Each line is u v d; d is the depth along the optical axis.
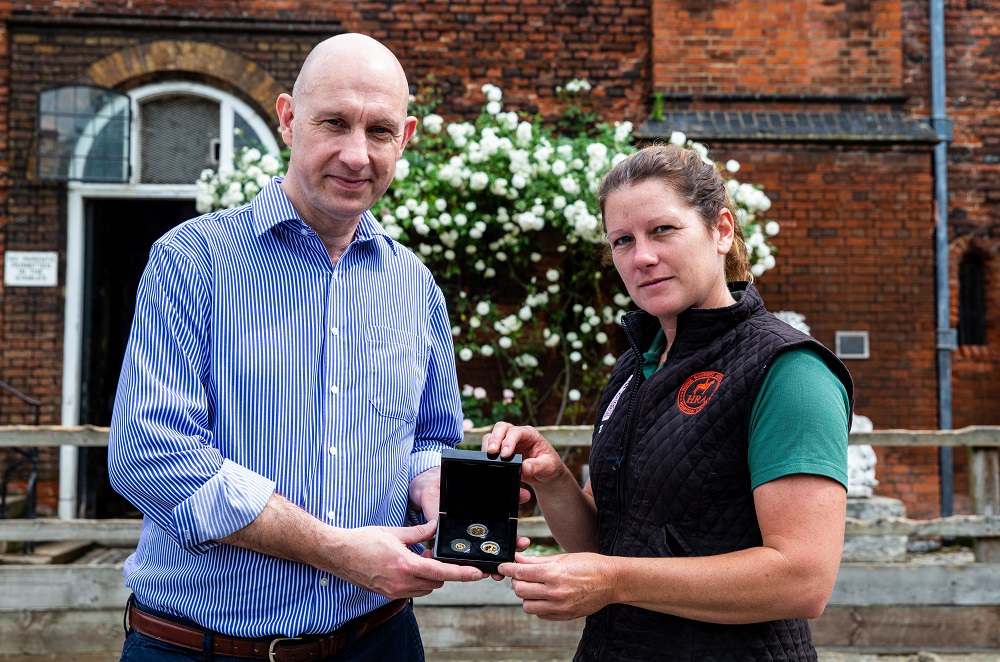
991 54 7.27
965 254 7.32
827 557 1.52
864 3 6.85
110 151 6.75
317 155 1.90
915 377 6.77
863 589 4.78
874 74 6.84
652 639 1.66
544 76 6.96
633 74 6.96
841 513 1.55
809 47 6.84
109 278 7.43
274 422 1.94
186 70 6.80
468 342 6.57
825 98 6.81
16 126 6.72
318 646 1.94
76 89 6.70
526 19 6.95
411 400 2.17
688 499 1.64
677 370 1.73
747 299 1.74
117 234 7.64
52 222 6.74
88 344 6.86
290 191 2.05
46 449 6.64
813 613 1.54
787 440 1.56
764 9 6.84
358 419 2.02
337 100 1.88
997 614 4.84
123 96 6.75
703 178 1.77
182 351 1.89
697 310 1.73
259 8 6.82
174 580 1.91
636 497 1.71
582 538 2.04
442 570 1.69
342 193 1.92
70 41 6.76
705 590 1.54
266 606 1.90
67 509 6.61
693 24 6.83
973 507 4.84
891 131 6.73
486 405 6.60
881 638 4.82
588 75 6.96
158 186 6.89
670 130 6.66
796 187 6.77
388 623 2.12
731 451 1.62
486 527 1.75
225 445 1.92
